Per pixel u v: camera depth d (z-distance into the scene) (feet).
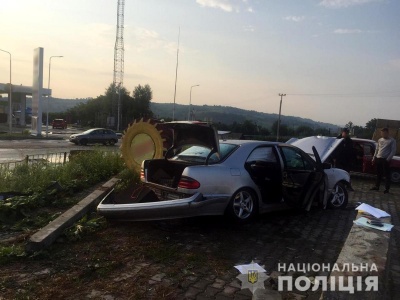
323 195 23.02
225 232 18.48
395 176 41.34
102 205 18.31
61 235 16.22
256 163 20.45
